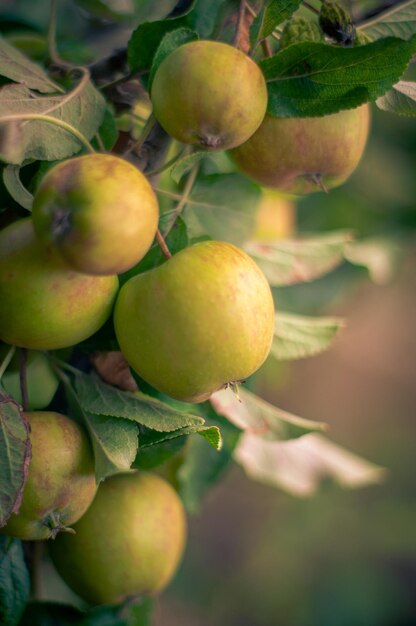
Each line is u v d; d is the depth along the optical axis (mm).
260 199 706
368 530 1938
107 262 552
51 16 709
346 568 1899
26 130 589
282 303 929
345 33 635
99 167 553
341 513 1961
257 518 2023
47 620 669
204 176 693
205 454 757
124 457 599
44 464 599
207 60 583
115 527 656
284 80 618
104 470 597
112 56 668
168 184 717
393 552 1917
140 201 552
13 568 645
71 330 594
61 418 614
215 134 591
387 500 2055
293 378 2068
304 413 2127
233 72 583
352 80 612
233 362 585
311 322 728
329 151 646
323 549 1924
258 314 590
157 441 607
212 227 696
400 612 1863
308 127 638
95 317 597
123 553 656
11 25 809
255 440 811
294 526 1950
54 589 912
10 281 580
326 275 990
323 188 667
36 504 598
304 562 1911
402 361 2340
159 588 679
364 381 2254
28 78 614
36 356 652
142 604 723
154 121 623
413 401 2350
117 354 632
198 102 582
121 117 699
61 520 611
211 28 640
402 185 1169
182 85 583
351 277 1007
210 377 586
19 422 589
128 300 590
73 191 546
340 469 854
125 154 629
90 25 856
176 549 679
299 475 820
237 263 593
